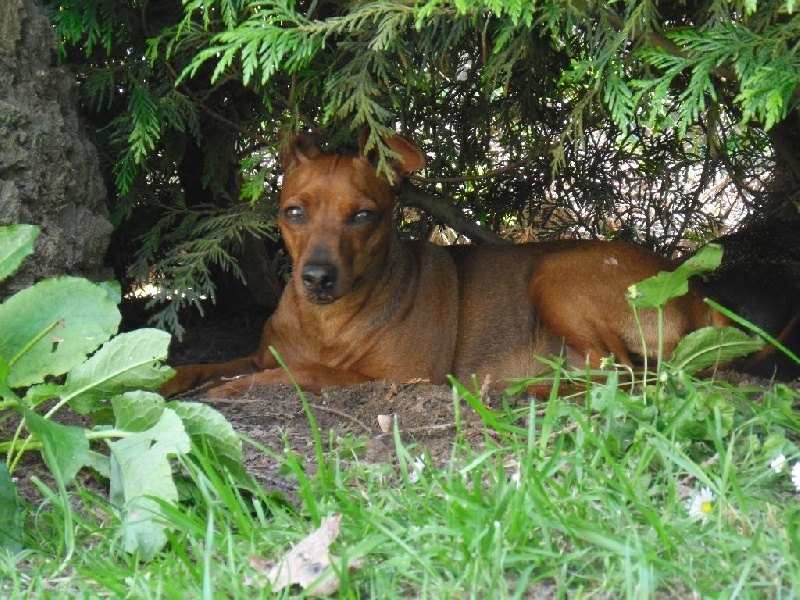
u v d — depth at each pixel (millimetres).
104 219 2664
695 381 2510
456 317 2811
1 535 2270
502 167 2953
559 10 2514
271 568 2242
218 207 2941
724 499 2279
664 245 3135
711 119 2684
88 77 2719
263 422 2547
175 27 2662
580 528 2244
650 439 2354
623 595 2207
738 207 3242
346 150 2871
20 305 2391
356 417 2549
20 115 2561
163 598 2209
